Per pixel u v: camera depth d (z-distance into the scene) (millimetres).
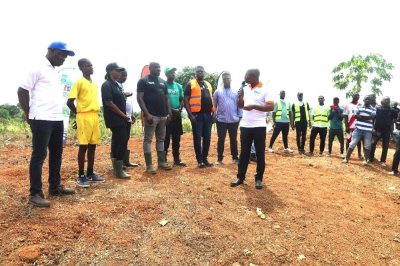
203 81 6258
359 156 9086
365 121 7992
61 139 4195
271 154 8688
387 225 4863
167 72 6074
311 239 4105
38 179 3889
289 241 3975
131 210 4039
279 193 5336
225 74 6633
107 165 6105
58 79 4004
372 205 5559
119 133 5000
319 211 4918
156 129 5738
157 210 4121
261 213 4488
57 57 3891
